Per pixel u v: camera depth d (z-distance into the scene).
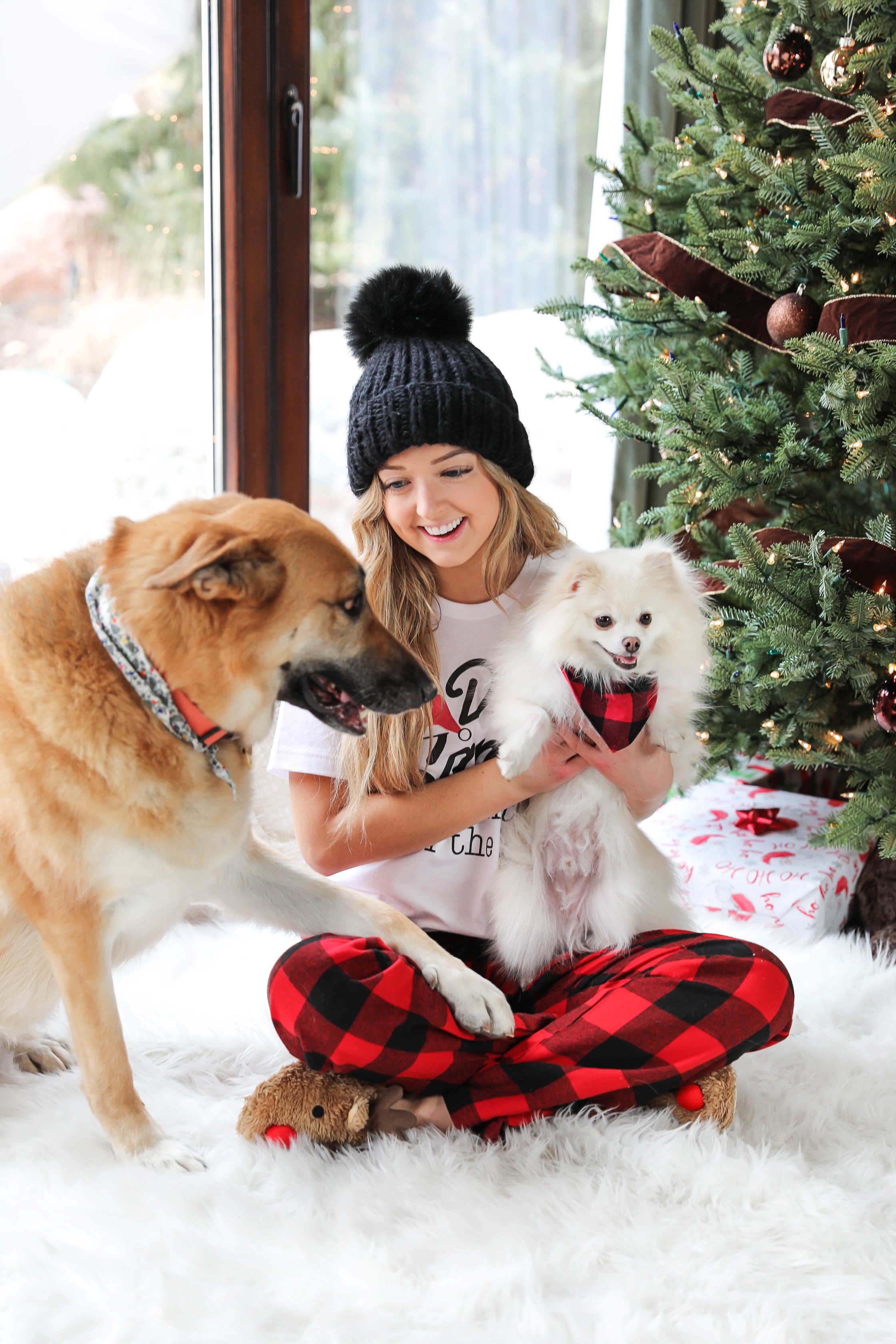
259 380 2.87
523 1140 1.53
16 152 2.44
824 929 2.46
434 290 1.76
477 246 3.33
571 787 1.74
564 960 1.75
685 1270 1.27
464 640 1.81
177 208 2.70
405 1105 1.57
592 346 2.91
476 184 3.28
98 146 2.55
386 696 1.47
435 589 1.83
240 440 2.87
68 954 1.48
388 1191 1.41
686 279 2.47
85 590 1.47
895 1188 1.46
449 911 1.74
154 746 1.42
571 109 3.41
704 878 2.55
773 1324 1.18
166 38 2.59
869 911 2.62
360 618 1.46
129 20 2.52
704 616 2.33
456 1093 1.55
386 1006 1.47
